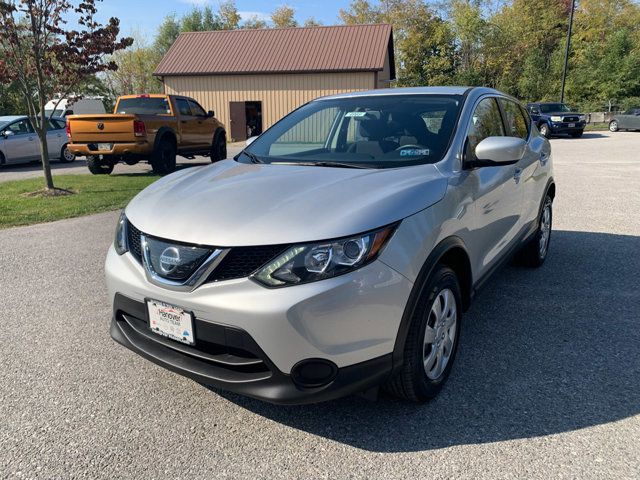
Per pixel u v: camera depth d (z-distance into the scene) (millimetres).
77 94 11688
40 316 4242
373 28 28609
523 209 4445
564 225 7164
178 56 29203
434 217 2762
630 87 38531
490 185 3523
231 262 2420
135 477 2387
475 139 3584
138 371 3354
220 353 2576
